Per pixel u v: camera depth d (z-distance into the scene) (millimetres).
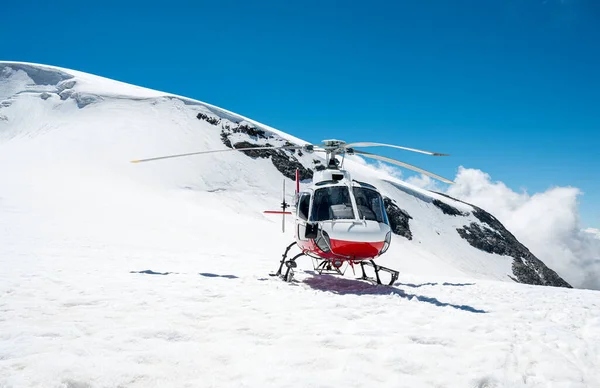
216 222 37625
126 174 59719
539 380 4152
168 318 5902
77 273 10094
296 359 4383
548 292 10500
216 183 68250
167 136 77438
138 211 35219
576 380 4180
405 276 14023
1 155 57844
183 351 4508
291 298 7684
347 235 8750
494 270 91500
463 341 5219
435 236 91750
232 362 4309
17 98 95125
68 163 58250
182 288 8336
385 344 4984
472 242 98938
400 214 90250
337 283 10258
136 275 10117
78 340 4785
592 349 5148
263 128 93688
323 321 6031
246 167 77875
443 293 9516
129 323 5598
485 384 3979
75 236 20312
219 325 5652
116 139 72438
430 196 107438
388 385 3848
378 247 8945
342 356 4523
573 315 7184
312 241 9508
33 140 72688
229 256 17500
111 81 110812
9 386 3498
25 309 6242
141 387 3658
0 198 30484
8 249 14547
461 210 108938
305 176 85188
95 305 6648
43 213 27656
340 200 9367
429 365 4359
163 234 26188
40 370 3807
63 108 89938
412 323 6090
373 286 9977
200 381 3816
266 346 4844
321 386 3756
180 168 68000
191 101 91875
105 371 3869
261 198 69250
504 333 5625
